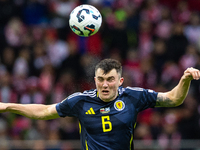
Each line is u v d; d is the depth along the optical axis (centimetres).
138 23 4591
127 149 1648
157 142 3047
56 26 4603
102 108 1656
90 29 1925
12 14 4619
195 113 3719
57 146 2983
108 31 4366
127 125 1639
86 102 1683
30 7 4656
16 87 3872
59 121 3462
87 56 4103
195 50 4406
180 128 3603
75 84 3891
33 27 4566
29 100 3747
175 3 5200
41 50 4228
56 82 3978
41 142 2989
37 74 4091
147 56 4325
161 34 4653
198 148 3041
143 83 4000
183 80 1576
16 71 4059
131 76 3978
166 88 3978
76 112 1688
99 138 1636
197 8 5266
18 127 3441
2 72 4003
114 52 4291
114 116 1642
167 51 4412
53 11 4675
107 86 1606
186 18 4966
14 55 4231
